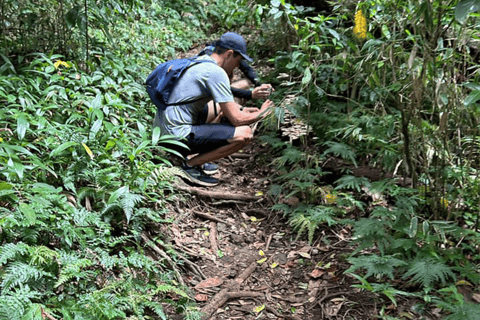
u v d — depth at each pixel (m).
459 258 2.88
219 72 3.77
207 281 3.13
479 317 2.40
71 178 3.08
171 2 8.24
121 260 2.63
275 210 3.87
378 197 3.69
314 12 5.24
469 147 3.29
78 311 2.30
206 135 3.93
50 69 3.98
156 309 2.54
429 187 3.26
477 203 3.23
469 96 2.43
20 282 2.20
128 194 2.96
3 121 3.28
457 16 2.09
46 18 4.62
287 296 3.03
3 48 4.35
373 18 3.60
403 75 3.35
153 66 6.02
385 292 2.64
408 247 2.90
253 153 4.70
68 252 2.59
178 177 4.01
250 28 7.01
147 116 4.44
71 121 3.49
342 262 3.22
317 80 4.55
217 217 3.82
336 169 4.06
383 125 3.73
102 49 4.94
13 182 2.79
